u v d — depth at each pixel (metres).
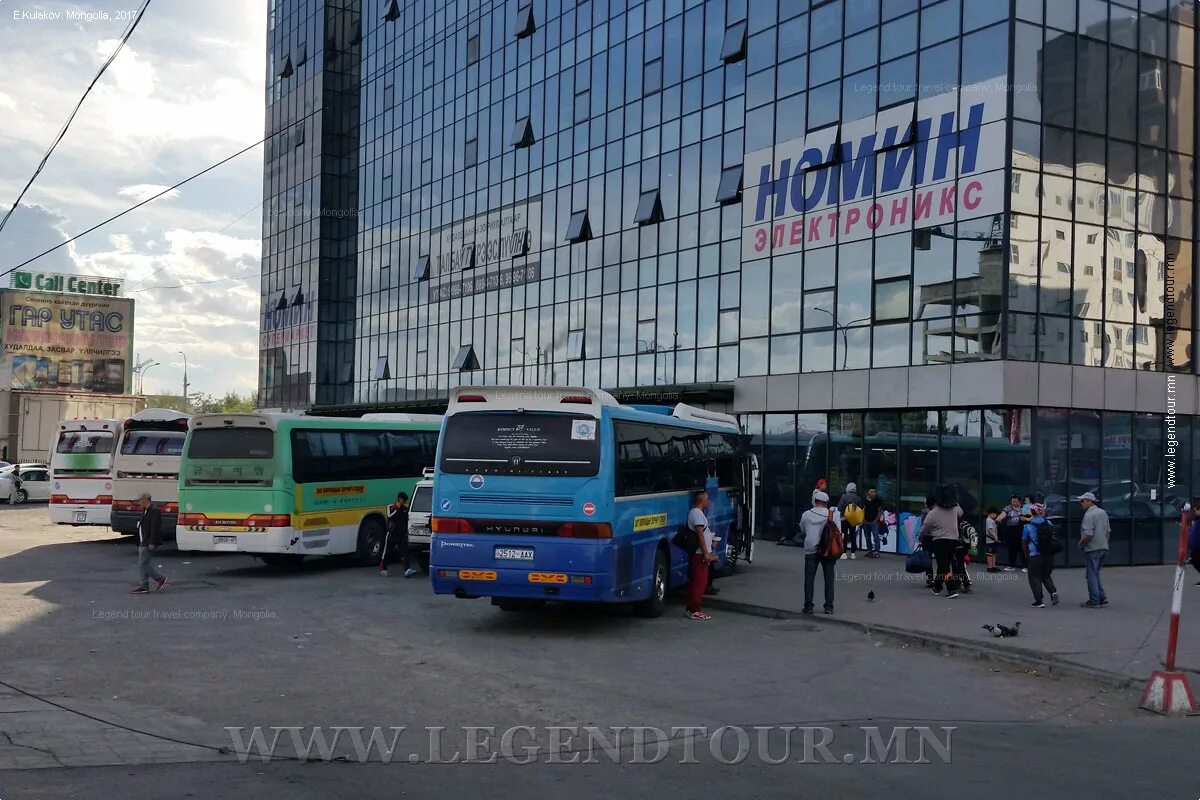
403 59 50.91
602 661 11.79
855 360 25.31
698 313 30.97
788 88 27.67
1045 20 22.69
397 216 50.69
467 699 9.60
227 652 11.87
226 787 6.76
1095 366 23.12
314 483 20.66
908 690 10.61
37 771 7.07
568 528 13.66
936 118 23.56
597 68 36.75
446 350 45.69
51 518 27.22
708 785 6.96
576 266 37.28
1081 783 7.16
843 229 25.81
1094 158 23.41
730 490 20.20
